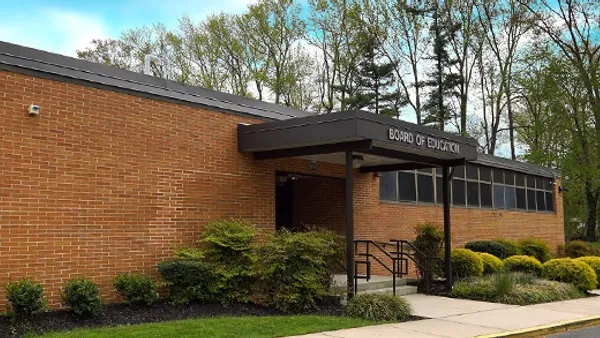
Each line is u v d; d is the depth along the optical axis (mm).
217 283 11812
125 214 11453
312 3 38344
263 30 38281
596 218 46250
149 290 10945
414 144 13055
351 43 39156
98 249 10961
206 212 12977
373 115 12148
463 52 40469
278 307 11539
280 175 16141
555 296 15242
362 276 15609
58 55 10938
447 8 38906
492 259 17781
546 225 28484
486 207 24125
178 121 12609
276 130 13180
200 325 9531
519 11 38062
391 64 40156
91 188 10938
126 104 11672
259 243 12461
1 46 10062
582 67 37469
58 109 10562
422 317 11641
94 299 9875
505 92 40500
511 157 45656
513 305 13836
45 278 10133
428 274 15383
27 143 10070
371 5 38312
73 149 10719
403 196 19797
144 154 11891
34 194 10102
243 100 14508
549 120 40031
